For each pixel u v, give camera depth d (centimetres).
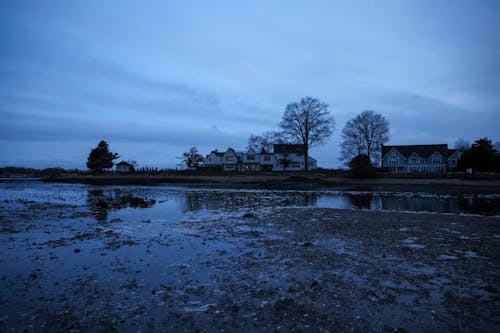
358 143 8419
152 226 1434
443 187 4294
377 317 549
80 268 826
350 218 1642
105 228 1386
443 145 8019
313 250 991
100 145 9631
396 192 3756
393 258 901
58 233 1277
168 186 5194
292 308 585
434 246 1040
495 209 2122
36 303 614
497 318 545
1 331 504
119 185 5731
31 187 5256
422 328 511
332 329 507
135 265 849
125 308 591
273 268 818
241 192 3850
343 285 698
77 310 583
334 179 5831
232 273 783
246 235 1227
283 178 6088
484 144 6278
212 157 9438
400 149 8288
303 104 7544
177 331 506
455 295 645
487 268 813
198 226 1431
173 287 693
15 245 1068
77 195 3378
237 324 528
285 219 1616
